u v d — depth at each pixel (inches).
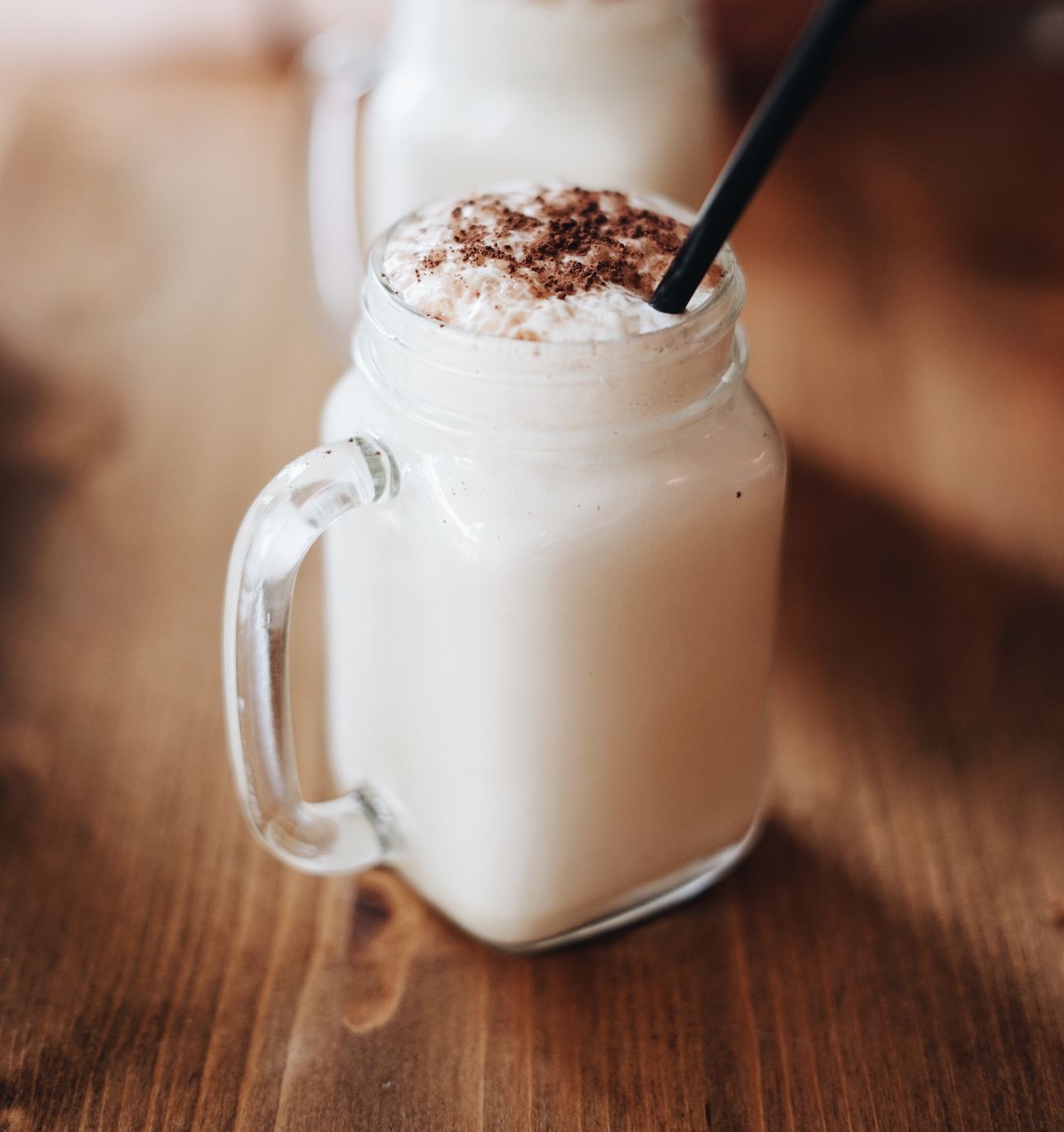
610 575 13.6
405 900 15.8
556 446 13.4
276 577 14.0
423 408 13.6
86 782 16.7
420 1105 14.1
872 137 29.7
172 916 15.5
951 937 15.4
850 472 20.8
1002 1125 13.9
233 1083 14.2
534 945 15.2
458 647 13.9
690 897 15.8
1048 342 23.2
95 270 25.6
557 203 14.6
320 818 15.3
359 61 23.7
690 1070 14.4
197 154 29.9
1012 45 33.5
